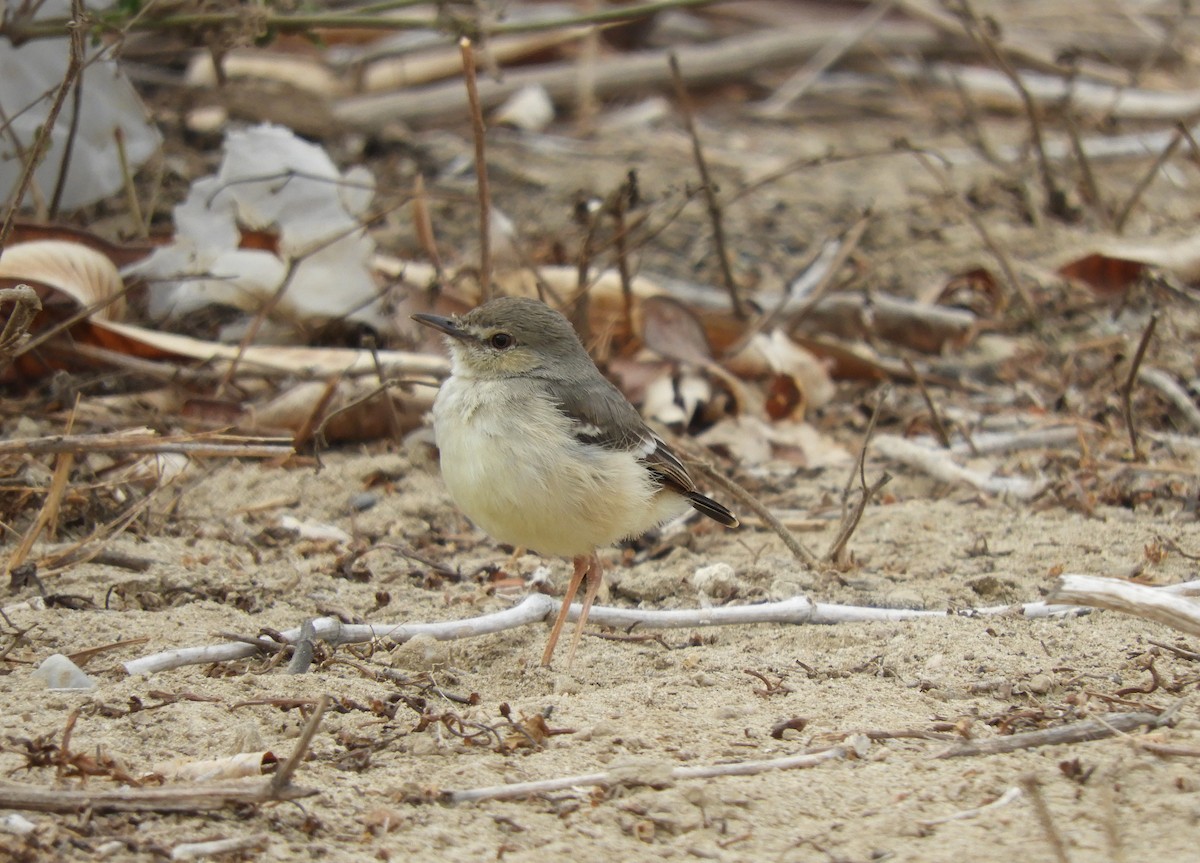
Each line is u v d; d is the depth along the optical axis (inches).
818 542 438.6
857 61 919.0
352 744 288.5
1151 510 458.0
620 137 811.4
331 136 748.6
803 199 732.7
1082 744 285.1
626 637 368.2
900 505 468.8
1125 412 491.2
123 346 508.1
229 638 344.2
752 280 637.9
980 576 401.7
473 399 360.8
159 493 452.1
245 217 537.3
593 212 607.8
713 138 823.1
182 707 303.0
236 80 750.5
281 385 517.3
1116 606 305.1
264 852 244.4
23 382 504.7
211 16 529.3
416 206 569.9
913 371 505.7
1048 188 705.0
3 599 367.9
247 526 436.5
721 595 399.5
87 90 548.4
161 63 758.5
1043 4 1007.0
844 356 570.3
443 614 380.8
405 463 483.8
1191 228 692.7
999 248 621.0
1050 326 609.9
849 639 359.6
